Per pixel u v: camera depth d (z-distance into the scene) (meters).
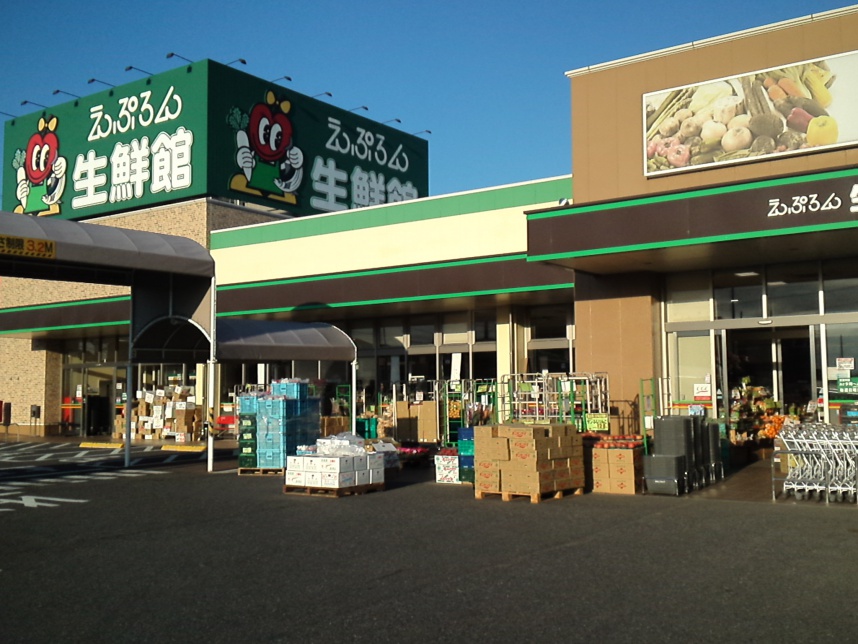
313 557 9.15
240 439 17.81
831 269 16.61
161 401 29.80
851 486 12.48
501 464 13.25
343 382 26.41
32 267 18.06
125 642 6.34
